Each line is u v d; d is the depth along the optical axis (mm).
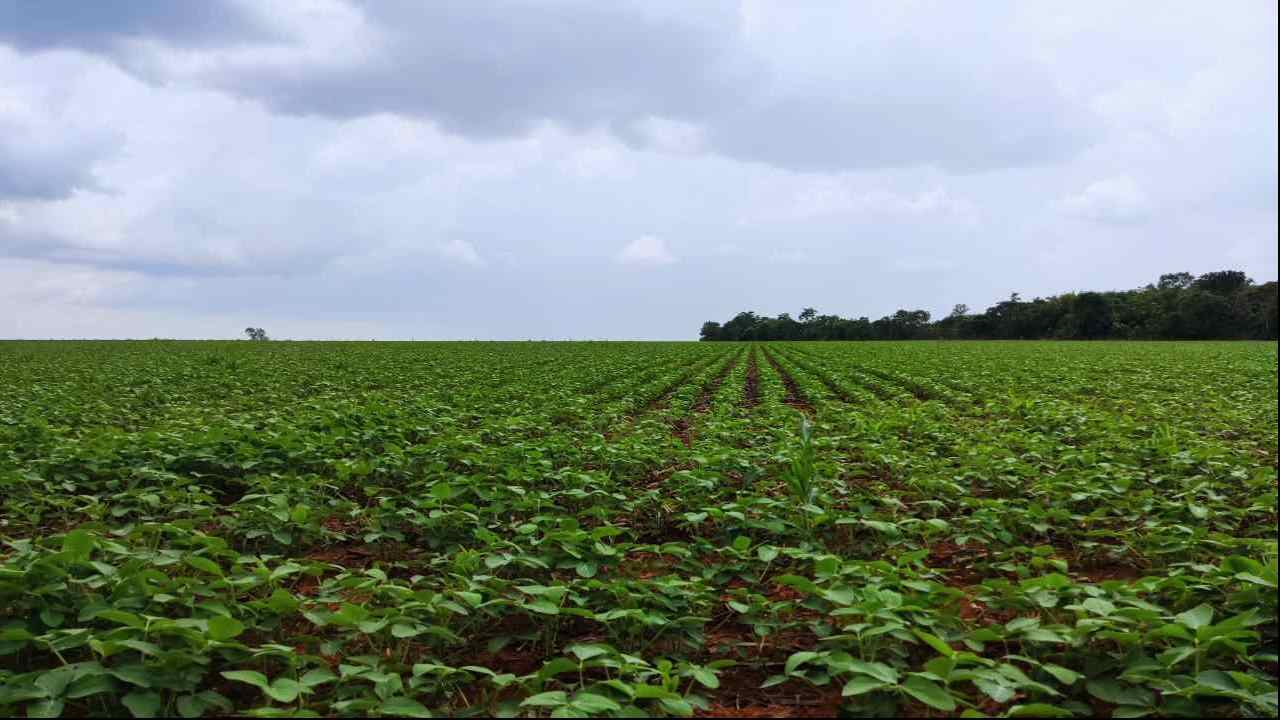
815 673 3795
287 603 4168
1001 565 5297
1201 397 15945
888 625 3715
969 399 16172
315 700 3754
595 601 4695
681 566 5453
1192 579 4543
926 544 6312
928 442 10664
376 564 5789
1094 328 88000
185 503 6988
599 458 9023
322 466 8617
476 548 5984
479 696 3857
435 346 46250
